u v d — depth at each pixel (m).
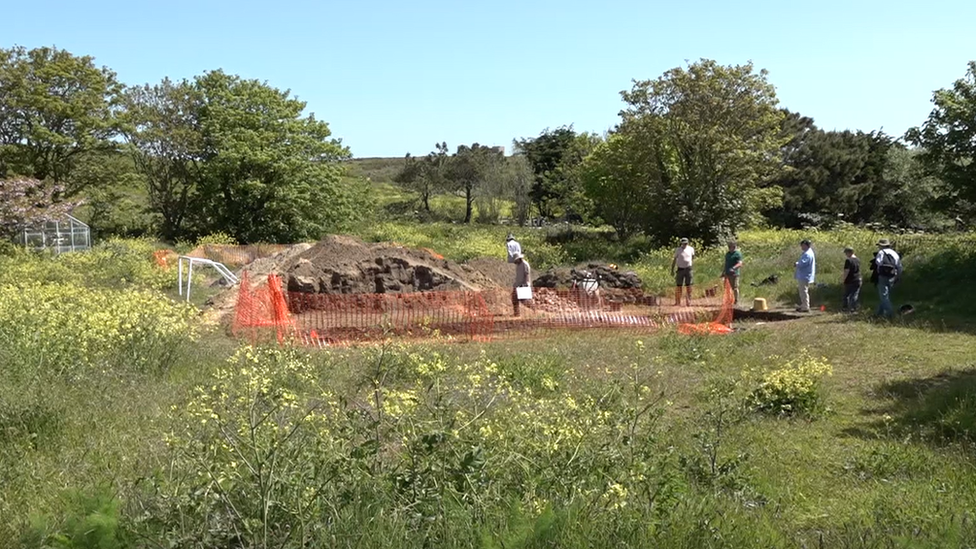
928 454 6.35
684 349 11.59
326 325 14.45
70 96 36.47
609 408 6.61
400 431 4.82
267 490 3.72
